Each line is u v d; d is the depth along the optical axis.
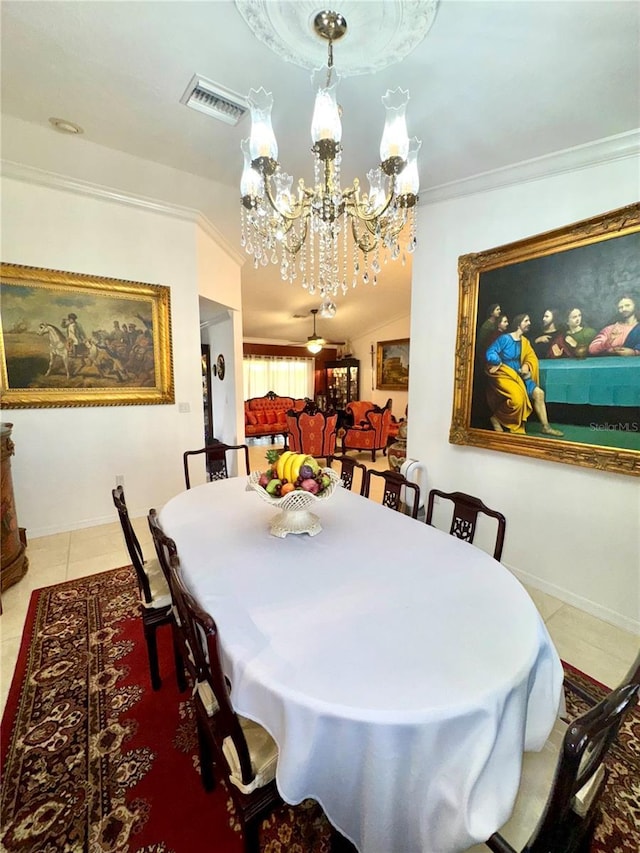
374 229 1.91
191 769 1.36
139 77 1.88
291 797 0.83
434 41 1.56
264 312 7.62
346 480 2.59
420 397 3.16
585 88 1.76
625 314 2.00
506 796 0.81
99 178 2.96
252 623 1.06
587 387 2.16
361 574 1.33
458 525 1.81
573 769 0.61
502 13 1.42
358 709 0.79
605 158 2.05
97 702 1.63
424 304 3.06
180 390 3.76
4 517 2.46
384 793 0.79
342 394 9.63
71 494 3.29
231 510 1.96
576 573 2.33
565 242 2.19
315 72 1.73
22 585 2.48
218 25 1.54
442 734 0.79
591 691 1.68
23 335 2.96
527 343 2.41
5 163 2.71
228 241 4.55
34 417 3.09
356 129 2.22
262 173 1.60
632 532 2.09
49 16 1.52
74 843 1.14
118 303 3.33
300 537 1.62
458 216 2.77
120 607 2.27
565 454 2.28
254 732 1.05
